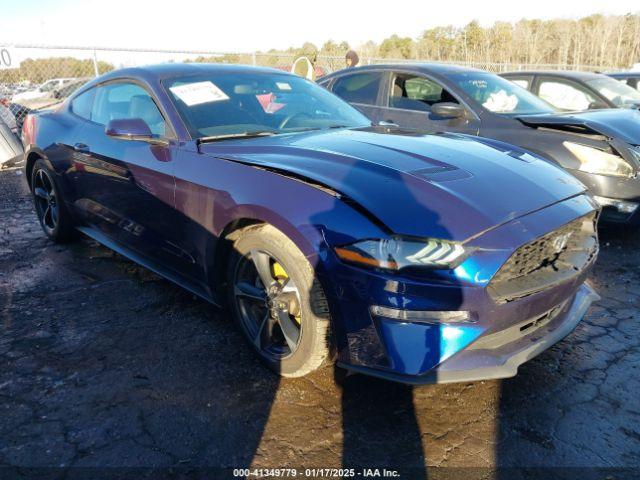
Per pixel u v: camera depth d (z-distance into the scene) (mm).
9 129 8180
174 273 3027
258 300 2447
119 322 2969
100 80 3695
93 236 3816
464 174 2262
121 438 2025
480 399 2273
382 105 5582
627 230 4695
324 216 2045
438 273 1872
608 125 4234
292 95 3428
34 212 5496
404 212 1954
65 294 3357
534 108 5059
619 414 2172
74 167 3639
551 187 2338
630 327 2924
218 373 2459
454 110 4758
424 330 1910
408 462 1909
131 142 3051
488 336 2008
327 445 1994
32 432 2057
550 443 2002
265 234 2268
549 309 2174
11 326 2928
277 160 2396
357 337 2023
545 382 2396
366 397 2281
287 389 2334
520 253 1997
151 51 9516
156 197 2840
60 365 2529
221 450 1967
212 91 3102
